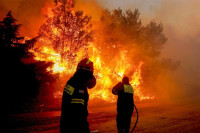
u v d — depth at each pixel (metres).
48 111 10.02
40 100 10.95
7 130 6.07
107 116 8.80
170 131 6.22
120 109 4.85
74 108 2.54
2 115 8.52
